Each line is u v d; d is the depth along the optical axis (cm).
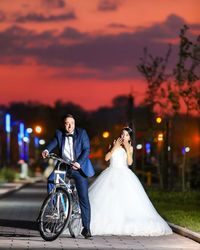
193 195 3688
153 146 6738
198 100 4266
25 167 7169
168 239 1855
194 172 5453
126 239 1847
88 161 1850
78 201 1861
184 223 2144
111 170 1977
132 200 1945
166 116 4834
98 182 1970
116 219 1919
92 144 11188
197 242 1800
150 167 6278
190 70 4272
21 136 8575
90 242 1780
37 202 3369
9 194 4178
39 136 13362
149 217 1934
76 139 1859
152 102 5081
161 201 3319
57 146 1873
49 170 7912
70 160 1850
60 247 1689
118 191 1947
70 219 1792
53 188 1809
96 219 1919
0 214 2628
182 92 4284
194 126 7006
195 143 7669
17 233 1966
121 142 2002
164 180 4231
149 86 5122
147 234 1912
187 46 4256
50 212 1789
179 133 5034
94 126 13625
